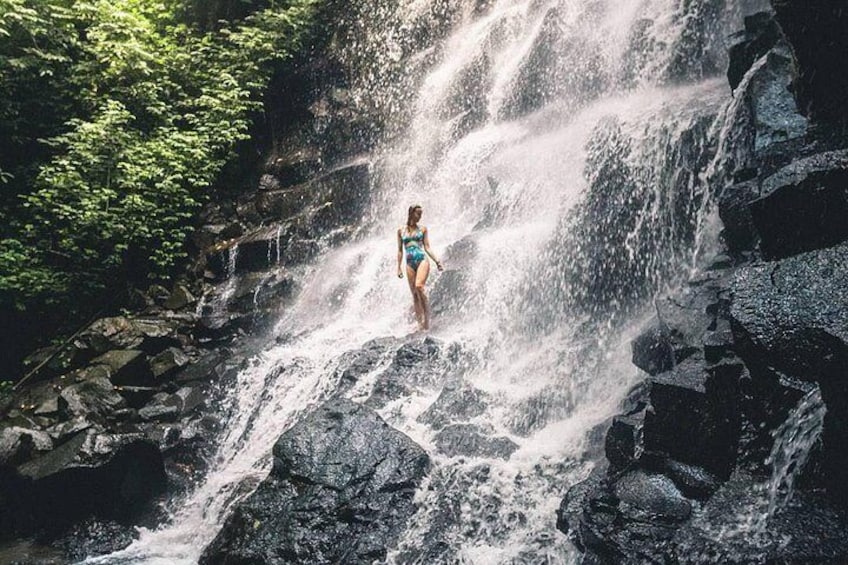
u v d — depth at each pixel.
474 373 6.99
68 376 8.64
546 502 4.83
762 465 3.57
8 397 8.52
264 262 11.23
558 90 10.44
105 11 12.49
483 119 11.65
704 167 6.61
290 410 7.63
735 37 7.79
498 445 5.60
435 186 11.16
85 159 10.97
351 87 14.04
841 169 3.83
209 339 9.98
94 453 6.70
